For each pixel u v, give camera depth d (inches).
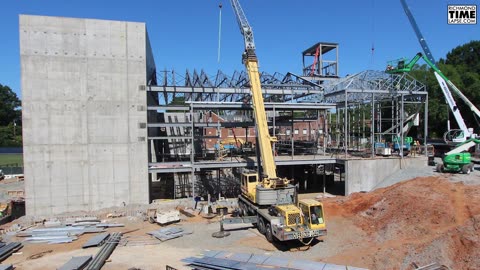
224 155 1669.5
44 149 1244.5
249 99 1560.0
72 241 951.6
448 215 854.5
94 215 1218.6
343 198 1288.1
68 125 1259.8
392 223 908.0
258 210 948.0
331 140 2349.9
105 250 840.3
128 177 1316.4
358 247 819.4
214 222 1099.9
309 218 809.5
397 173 1461.6
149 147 1528.1
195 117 1830.7
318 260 751.7
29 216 1215.6
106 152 1295.5
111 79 1289.4
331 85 1701.5
